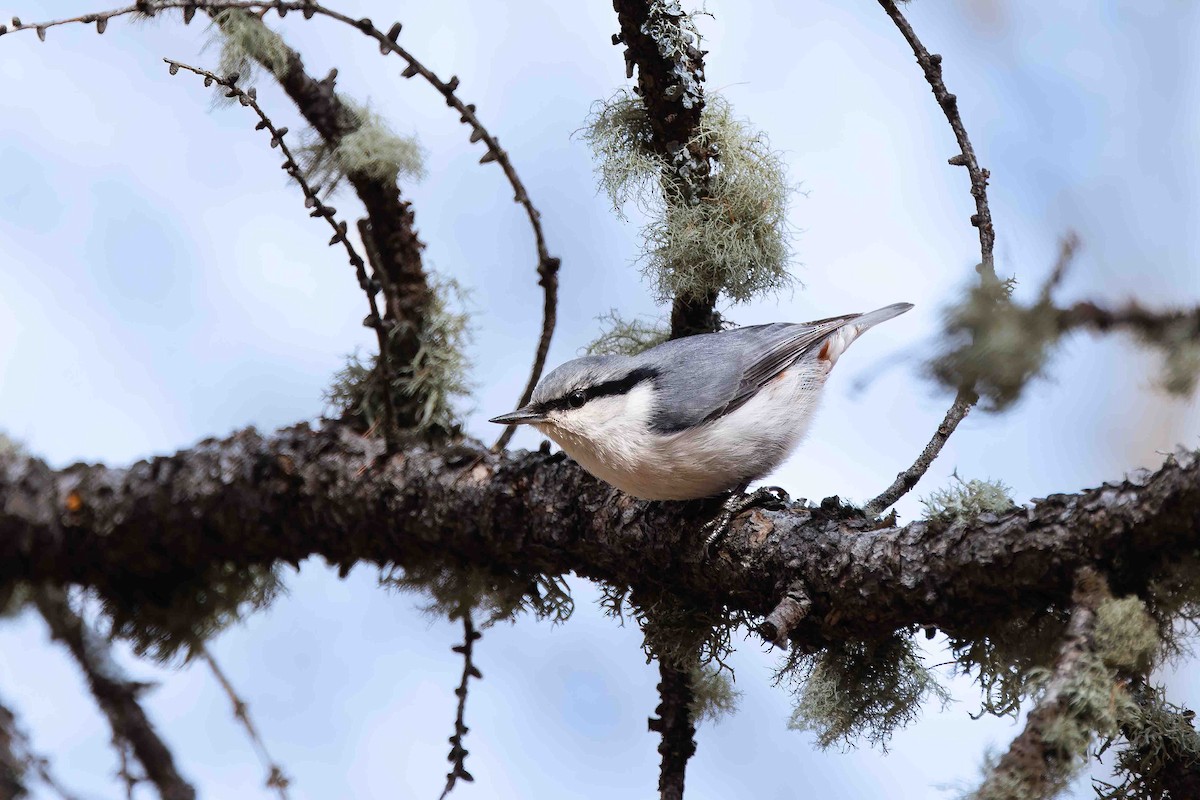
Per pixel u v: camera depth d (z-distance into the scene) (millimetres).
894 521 6059
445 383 7184
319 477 6609
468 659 6910
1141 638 4684
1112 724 4629
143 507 6406
